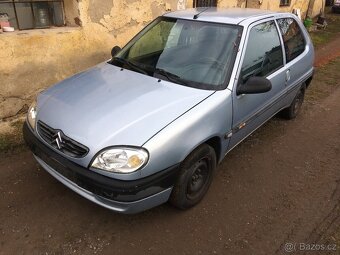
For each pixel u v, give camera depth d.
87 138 2.59
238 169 3.93
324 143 4.68
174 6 6.53
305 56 4.78
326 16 15.91
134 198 2.54
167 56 3.53
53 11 5.12
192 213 3.19
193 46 3.51
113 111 2.78
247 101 3.46
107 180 2.51
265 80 3.22
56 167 2.77
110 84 3.20
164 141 2.60
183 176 2.87
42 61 4.74
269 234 3.02
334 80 7.30
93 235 2.86
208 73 3.26
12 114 4.67
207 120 2.92
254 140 4.61
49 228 2.90
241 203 3.38
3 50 4.33
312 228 3.12
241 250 2.83
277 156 4.27
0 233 2.82
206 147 3.03
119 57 3.80
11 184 3.40
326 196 3.58
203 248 2.82
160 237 2.89
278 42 4.10
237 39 3.39
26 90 4.71
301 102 5.37
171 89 3.09
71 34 4.93
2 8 4.58
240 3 9.20
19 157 3.84
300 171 3.99
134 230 2.94
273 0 10.83
